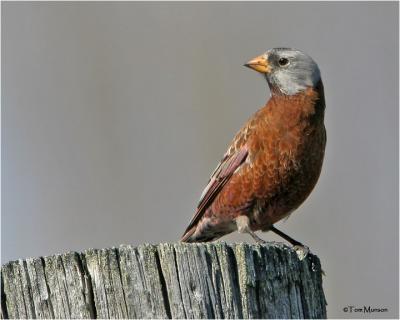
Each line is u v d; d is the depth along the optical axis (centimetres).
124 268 905
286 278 976
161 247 912
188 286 903
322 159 1454
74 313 905
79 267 914
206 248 919
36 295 920
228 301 912
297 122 1411
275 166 1412
